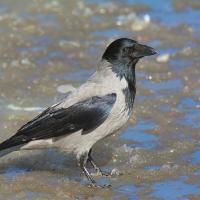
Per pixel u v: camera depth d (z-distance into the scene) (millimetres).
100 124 11914
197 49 19578
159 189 11883
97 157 13305
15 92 16453
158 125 14688
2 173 12516
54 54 19109
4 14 22203
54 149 13422
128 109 12164
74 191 11820
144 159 13125
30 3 23406
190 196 11586
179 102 15922
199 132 14312
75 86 16875
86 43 20109
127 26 21688
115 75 12148
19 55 18922
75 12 22828
